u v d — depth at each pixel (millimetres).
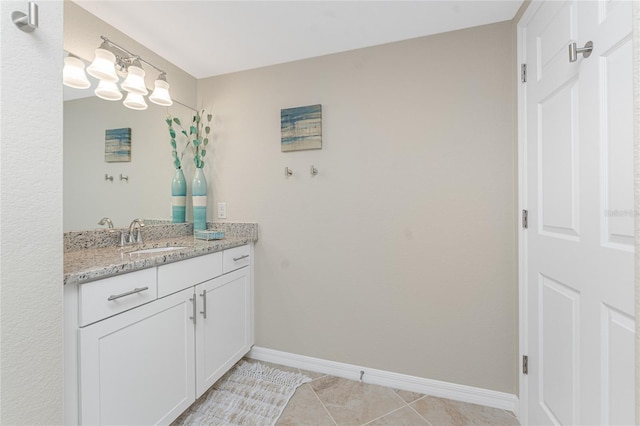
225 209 2166
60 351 853
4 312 725
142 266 1218
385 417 1522
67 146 1436
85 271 998
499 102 1575
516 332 1537
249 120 2104
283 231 2027
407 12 1498
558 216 1158
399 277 1773
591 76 943
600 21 896
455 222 1661
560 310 1148
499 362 1589
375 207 1816
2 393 721
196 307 1549
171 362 1382
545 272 1262
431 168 1701
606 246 885
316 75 1937
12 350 741
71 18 1419
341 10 1481
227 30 1647
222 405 1609
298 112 1953
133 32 1662
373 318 1830
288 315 2021
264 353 2082
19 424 753
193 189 2074
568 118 1083
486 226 1605
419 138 1723
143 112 1836
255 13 1500
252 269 2090
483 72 1603
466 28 1631
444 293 1687
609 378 875
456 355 1668
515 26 1523
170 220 2039
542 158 1287
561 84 1126
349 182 1868
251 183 2100
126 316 1163
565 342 1113
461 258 1652
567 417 1095
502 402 1577
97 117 1575
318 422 1485
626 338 808
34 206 785
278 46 1815
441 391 1683
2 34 708
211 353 1660
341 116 1881
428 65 1701
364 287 1848
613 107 851
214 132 2189
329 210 1917
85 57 1477
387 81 1783
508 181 1564
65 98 1425
